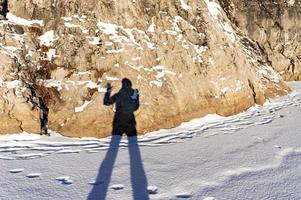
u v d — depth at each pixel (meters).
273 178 3.34
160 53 5.24
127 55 4.99
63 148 4.07
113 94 4.70
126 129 4.61
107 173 3.35
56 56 4.93
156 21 5.48
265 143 4.46
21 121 4.39
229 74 6.00
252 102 6.46
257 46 8.93
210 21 6.22
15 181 3.09
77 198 2.81
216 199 2.88
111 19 5.17
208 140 4.52
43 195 2.84
